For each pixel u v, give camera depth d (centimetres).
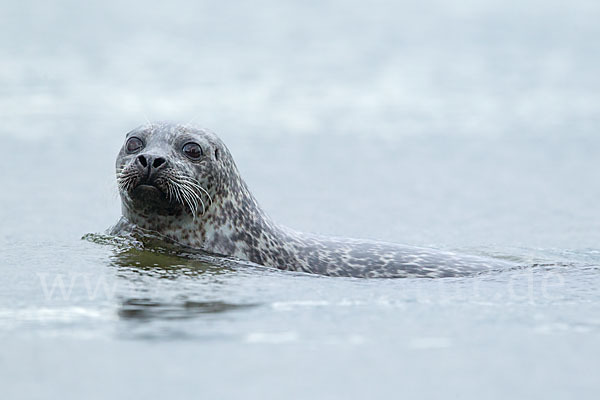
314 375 2233
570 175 7038
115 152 7425
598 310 2933
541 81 11406
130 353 2355
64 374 2205
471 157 7731
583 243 4791
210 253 3672
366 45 13962
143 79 10838
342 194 6381
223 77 11238
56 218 5225
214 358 2331
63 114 8825
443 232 5159
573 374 2266
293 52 13275
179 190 3512
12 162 6962
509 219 5569
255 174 6975
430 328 2664
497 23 16212
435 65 12481
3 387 2122
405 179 6906
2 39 12850
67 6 16588
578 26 15812
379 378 2225
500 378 2236
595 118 9338
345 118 9294
